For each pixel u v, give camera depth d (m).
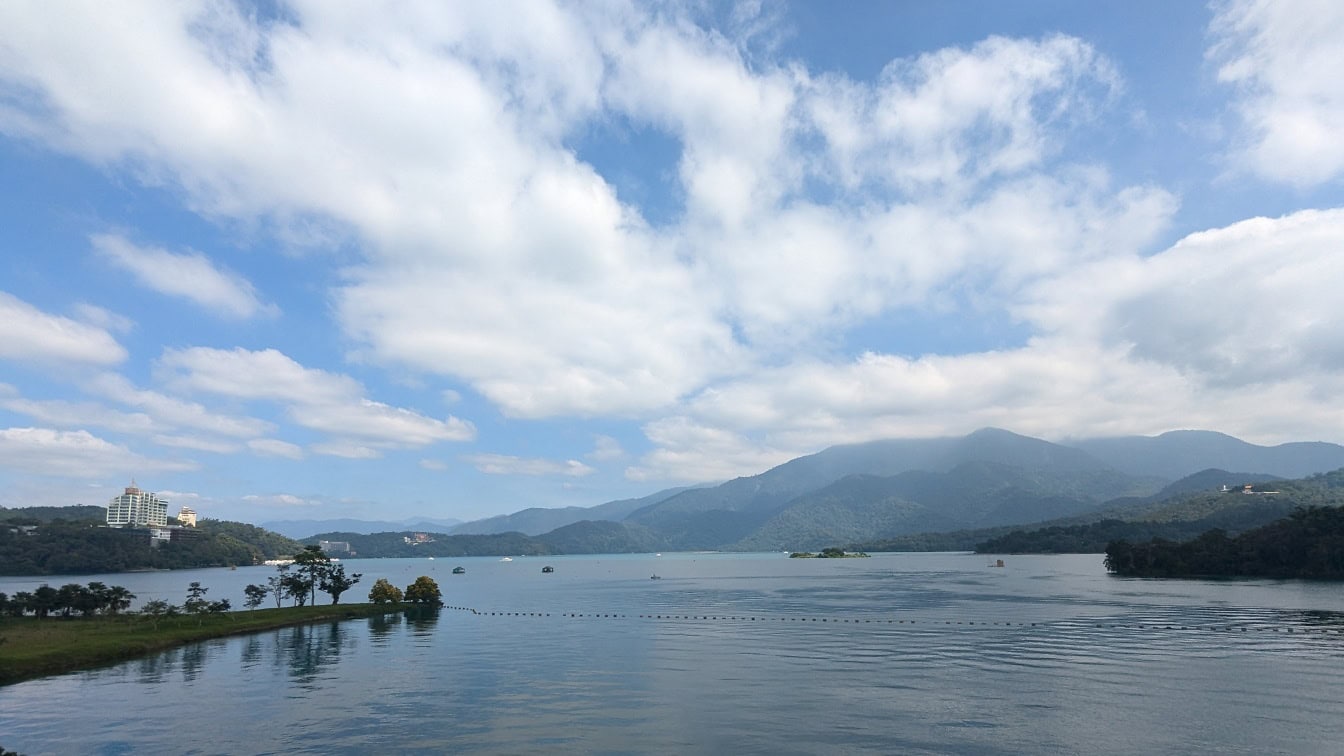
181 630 78.31
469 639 76.56
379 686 49.66
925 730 36.62
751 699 44.03
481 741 35.47
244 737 36.84
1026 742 34.41
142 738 37.00
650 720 39.06
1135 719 38.34
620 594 157.75
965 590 148.12
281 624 90.12
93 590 97.62
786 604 121.25
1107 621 86.44
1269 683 47.69
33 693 48.47
